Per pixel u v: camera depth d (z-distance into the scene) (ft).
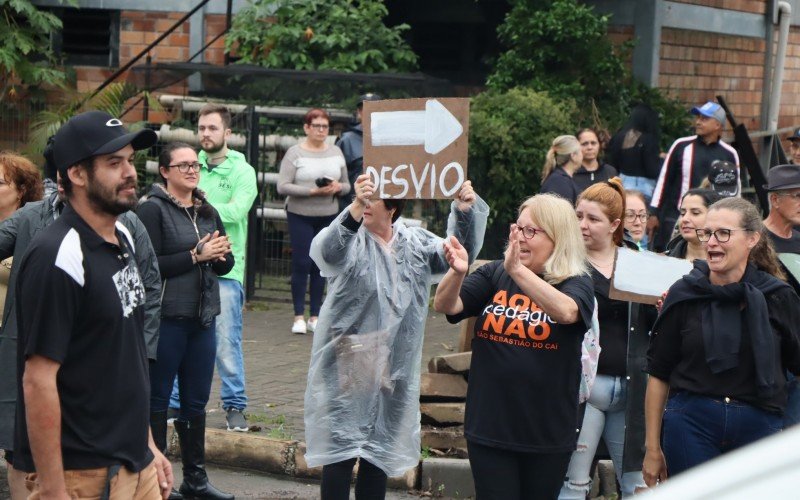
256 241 45.29
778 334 17.71
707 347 17.54
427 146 19.04
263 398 30.91
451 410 26.43
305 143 39.58
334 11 51.06
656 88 53.57
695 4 58.03
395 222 20.61
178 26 54.13
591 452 20.90
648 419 18.78
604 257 21.52
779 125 67.92
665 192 40.98
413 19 57.21
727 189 32.32
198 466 24.35
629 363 20.49
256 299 44.80
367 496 20.75
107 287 14.66
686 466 17.84
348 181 40.22
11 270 19.98
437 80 49.75
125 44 55.06
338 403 20.10
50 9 55.01
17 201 22.38
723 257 17.66
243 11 51.78
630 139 43.93
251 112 44.09
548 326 18.13
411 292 20.30
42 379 14.19
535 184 44.68
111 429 14.79
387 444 20.35
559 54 51.16
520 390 18.11
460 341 28.09
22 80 53.11
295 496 24.88
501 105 45.03
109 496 14.76
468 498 25.11
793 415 20.56
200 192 24.30
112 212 14.79
